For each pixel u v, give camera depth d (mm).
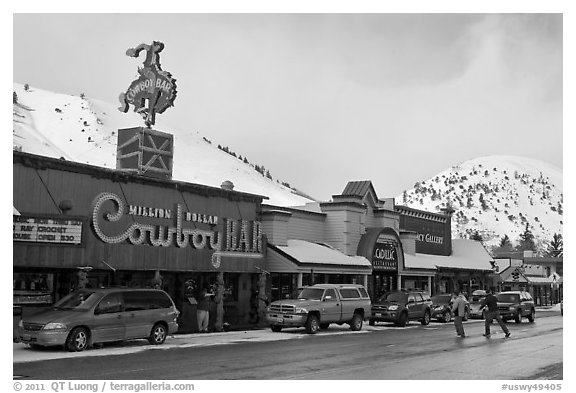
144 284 23750
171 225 23797
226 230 26250
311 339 22453
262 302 28094
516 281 56031
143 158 23797
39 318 16812
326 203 35156
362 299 27766
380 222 38125
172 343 19844
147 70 25453
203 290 24484
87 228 20125
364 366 14875
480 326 31234
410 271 38594
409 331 27234
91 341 17188
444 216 48375
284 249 29000
